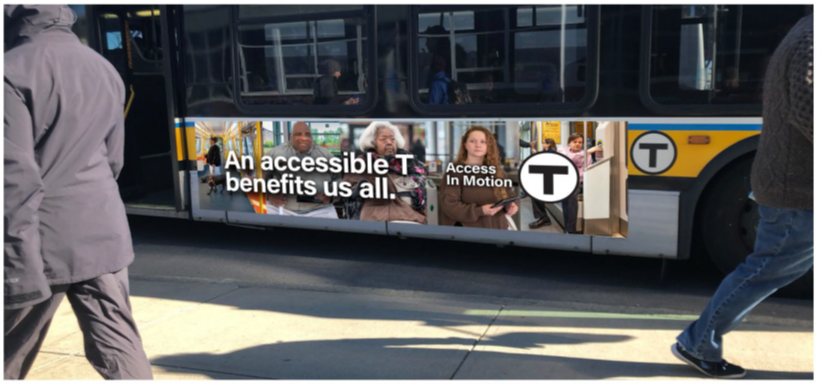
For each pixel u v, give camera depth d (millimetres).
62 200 2449
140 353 2672
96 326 2598
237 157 6129
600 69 4867
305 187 5883
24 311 2588
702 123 4691
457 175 5328
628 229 4930
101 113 2559
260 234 7082
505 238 5250
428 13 5285
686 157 4746
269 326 4160
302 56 5758
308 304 4598
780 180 2844
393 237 6852
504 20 5086
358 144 5625
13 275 2316
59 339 3918
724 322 3150
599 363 3480
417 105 5395
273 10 5816
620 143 4883
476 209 5301
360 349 3756
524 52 5059
